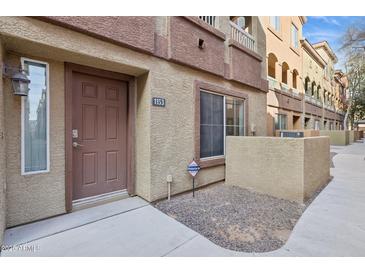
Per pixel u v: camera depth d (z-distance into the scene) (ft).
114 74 12.71
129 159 13.61
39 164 10.16
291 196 13.97
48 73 10.27
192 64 14.82
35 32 8.58
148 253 8.11
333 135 59.57
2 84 8.21
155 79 12.94
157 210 11.95
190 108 15.15
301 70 50.44
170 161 13.85
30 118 9.91
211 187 16.80
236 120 20.22
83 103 11.81
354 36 43.11
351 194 15.34
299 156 13.71
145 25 12.07
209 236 9.38
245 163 16.37
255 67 22.02
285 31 41.91
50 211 10.41
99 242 8.72
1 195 7.81
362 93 75.56
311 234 9.59
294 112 45.83
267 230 10.00
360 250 8.39
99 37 10.30
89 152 12.10
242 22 23.27
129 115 13.56
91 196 12.23
